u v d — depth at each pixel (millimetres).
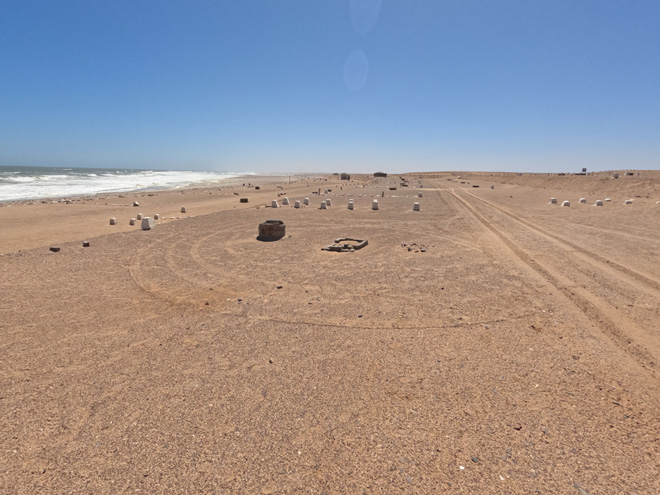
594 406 4000
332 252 12148
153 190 48625
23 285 8422
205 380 4559
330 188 53312
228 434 3598
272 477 3082
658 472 3102
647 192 31828
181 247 12773
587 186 41531
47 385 4457
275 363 4973
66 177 81812
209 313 6828
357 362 4988
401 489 2947
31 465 3223
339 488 2963
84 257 11148
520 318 6445
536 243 13094
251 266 10297
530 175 74375
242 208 26359
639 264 9969
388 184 65812
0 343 5570
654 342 5484
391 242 13797
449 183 68438
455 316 6590
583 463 3209
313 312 6863
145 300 7523
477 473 3105
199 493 2922
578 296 7480
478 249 12297
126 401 4133
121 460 3277
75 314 6754
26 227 17328
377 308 7039
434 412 3928
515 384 4434
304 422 3770
